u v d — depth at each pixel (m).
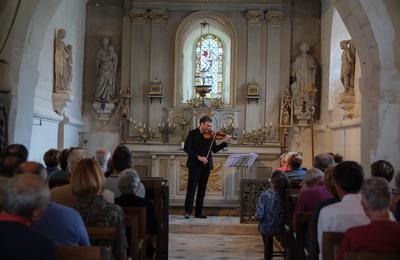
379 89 8.30
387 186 3.47
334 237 3.83
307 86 13.88
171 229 9.74
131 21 14.32
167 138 13.91
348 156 11.55
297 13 14.45
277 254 8.09
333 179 4.60
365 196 3.48
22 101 8.40
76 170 4.22
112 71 14.16
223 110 14.03
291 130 14.20
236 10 14.32
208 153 10.34
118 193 5.91
